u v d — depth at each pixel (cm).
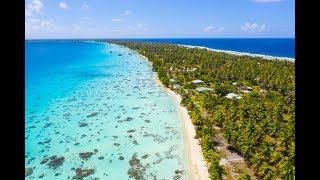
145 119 8544
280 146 5638
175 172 5578
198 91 10581
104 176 5531
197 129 7144
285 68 14900
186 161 5969
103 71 17525
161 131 7588
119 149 6631
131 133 7538
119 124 8212
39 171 5738
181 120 8306
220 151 6022
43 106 10131
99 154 6425
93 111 9469
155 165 5872
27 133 7619
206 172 5406
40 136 7438
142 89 12294
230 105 8019
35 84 13962
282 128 6400
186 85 11312
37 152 6538
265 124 6569
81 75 16250
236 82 11850
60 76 16112
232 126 6469
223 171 4953
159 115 8838
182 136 7200
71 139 7250
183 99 9575
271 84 11056
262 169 4875
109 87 12888
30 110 9656
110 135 7450
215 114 7506
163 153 6347
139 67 18925
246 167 5381
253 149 5384
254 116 7125
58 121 8556
